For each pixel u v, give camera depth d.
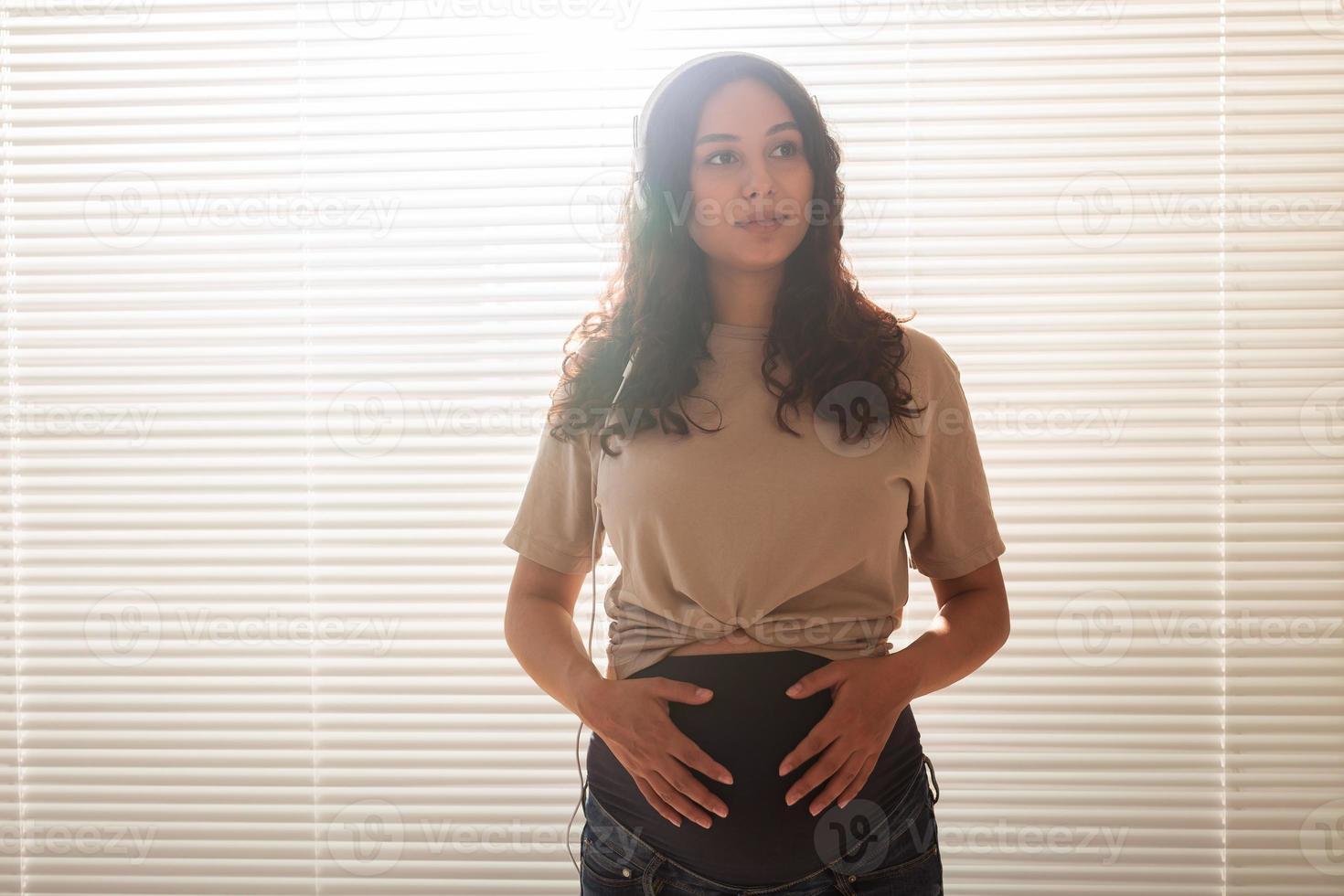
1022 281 1.59
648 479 1.10
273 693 1.65
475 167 1.62
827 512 1.07
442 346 1.64
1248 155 1.57
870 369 1.11
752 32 1.60
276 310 1.64
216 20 1.64
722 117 1.14
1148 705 1.58
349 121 1.64
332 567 1.65
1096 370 1.58
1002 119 1.57
